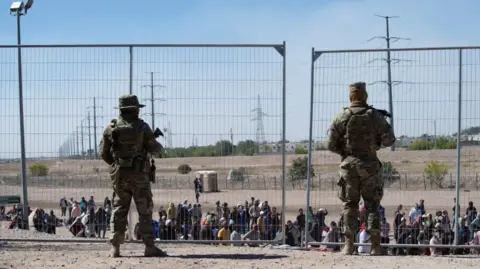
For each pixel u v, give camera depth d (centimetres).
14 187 1545
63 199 1545
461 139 1403
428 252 1456
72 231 1541
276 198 1591
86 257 1262
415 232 1444
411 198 1506
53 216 1580
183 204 1511
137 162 1259
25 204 1536
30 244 1462
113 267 1155
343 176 1283
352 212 1295
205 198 1548
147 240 1274
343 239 1457
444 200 1497
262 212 1480
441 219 1434
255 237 1477
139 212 1273
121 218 1272
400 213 1458
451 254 1423
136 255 1298
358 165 1264
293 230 1505
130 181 1259
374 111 1270
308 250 1380
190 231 1496
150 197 1281
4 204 1561
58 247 1423
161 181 1522
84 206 1530
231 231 1488
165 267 1155
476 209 1493
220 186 1554
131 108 1267
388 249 1469
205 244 1497
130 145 1259
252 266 1160
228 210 1491
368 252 1450
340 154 1302
